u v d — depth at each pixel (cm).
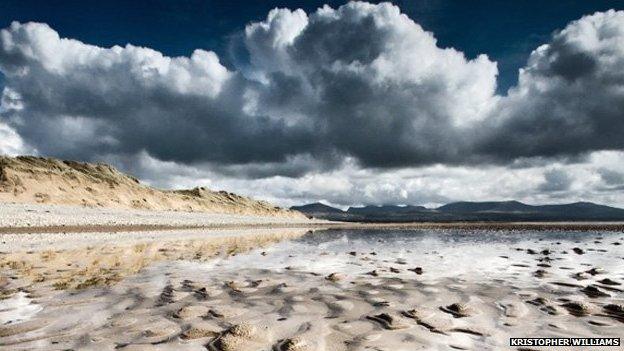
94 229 2569
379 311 531
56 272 874
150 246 1575
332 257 1230
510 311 529
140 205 6003
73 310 530
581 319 489
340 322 478
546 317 500
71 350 376
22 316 498
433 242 2030
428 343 400
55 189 4916
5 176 4581
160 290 672
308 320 486
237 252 1373
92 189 5544
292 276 837
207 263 1056
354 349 381
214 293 648
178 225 3625
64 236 1970
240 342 396
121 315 505
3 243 1538
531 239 2295
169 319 487
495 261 1130
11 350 376
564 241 2086
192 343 399
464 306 539
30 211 3222
